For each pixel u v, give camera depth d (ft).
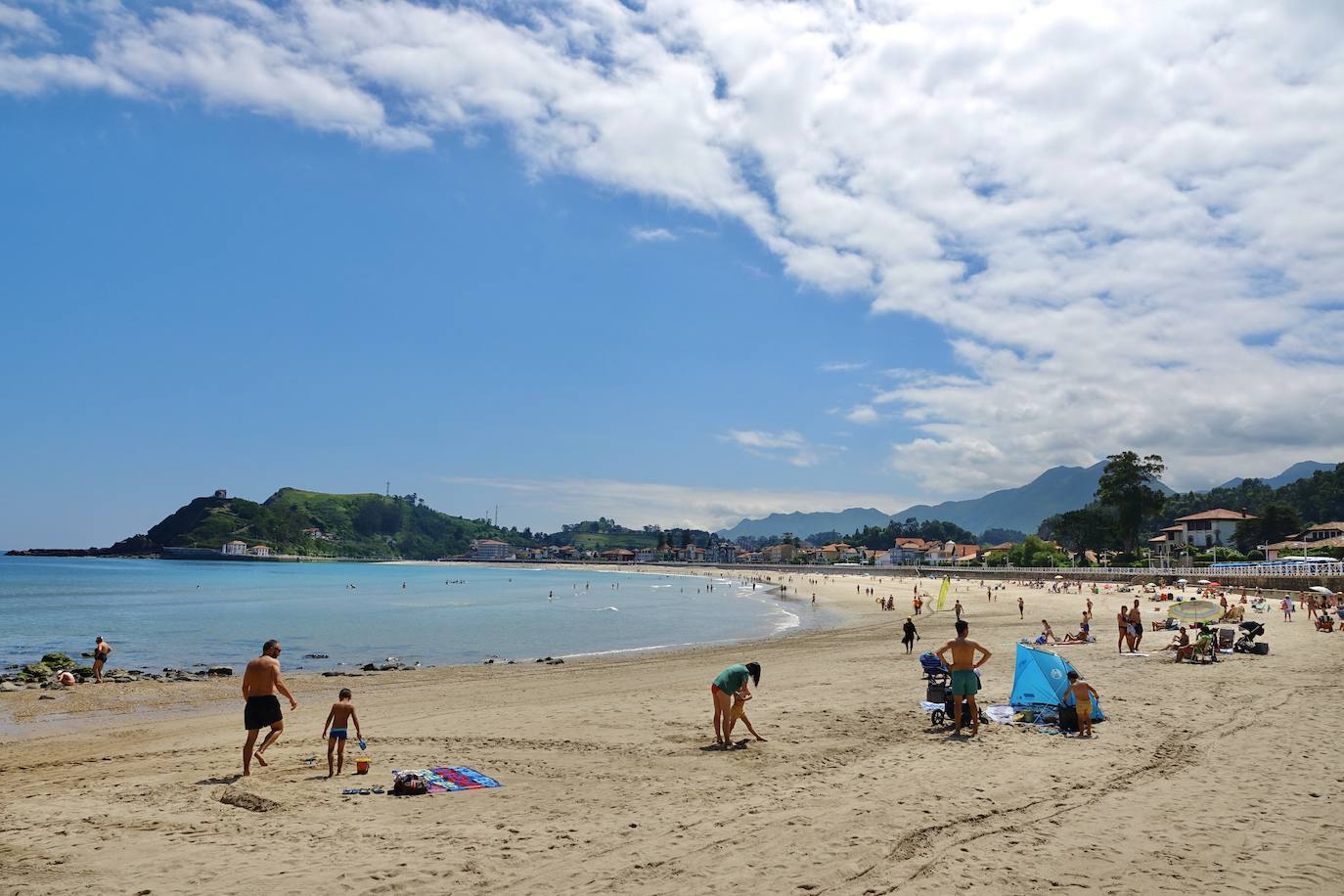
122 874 24.14
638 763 38.81
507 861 24.68
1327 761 36.11
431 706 63.26
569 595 334.24
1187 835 26.25
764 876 22.93
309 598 280.51
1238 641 82.69
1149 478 366.84
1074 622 149.07
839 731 45.44
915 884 22.22
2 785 39.27
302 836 27.58
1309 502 514.27
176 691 78.74
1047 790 31.68
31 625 168.25
